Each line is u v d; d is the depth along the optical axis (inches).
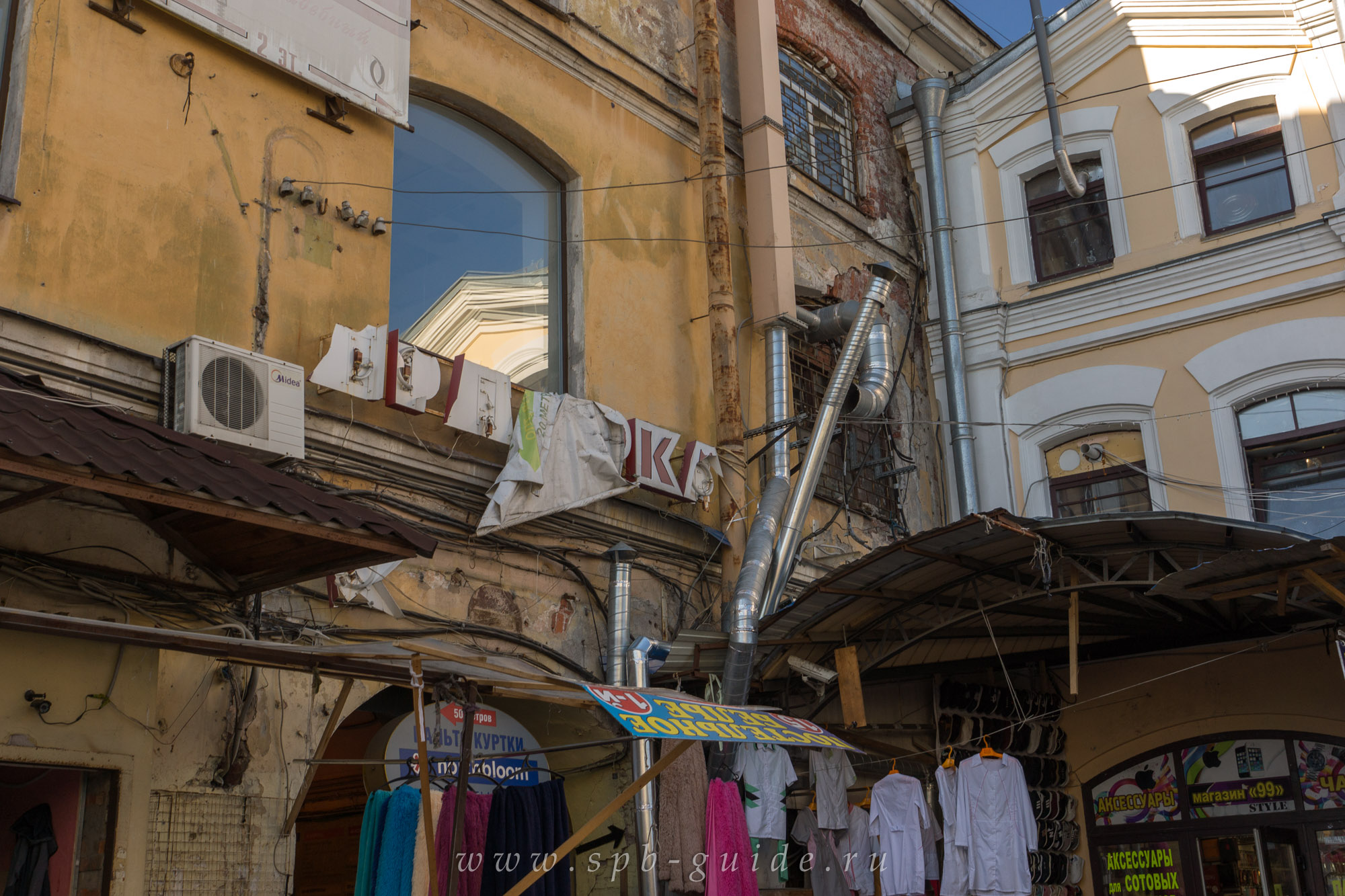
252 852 285.1
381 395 332.2
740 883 341.7
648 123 479.8
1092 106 585.0
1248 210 540.7
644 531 416.8
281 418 294.7
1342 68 522.3
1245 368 516.7
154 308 298.5
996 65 615.2
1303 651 450.0
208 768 282.0
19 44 289.7
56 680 256.2
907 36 671.1
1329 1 528.7
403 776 335.6
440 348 391.9
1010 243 596.4
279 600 307.1
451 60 403.5
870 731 433.1
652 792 361.1
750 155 513.3
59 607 263.9
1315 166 522.9
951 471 585.6
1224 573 328.2
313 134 346.9
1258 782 450.9
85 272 287.4
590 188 445.7
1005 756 398.9
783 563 431.2
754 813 373.7
